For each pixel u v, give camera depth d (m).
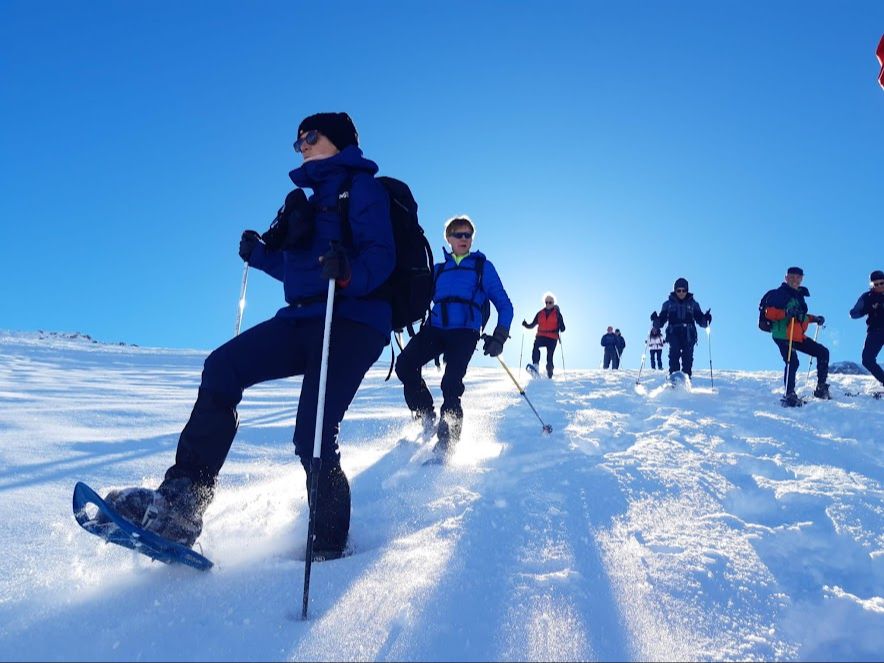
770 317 8.79
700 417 6.51
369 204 2.54
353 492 3.48
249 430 5.20
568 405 7.42
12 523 2.66
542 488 3.25
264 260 2.94
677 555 2.39
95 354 18.38
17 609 1.88
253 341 2.51
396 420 5.94
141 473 3.73
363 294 2.47
